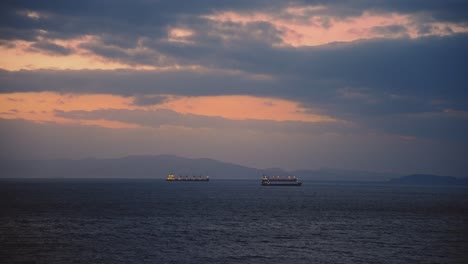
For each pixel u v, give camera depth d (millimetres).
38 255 57844
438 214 122562
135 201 164250
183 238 72875
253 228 87125
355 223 98125
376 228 89500
